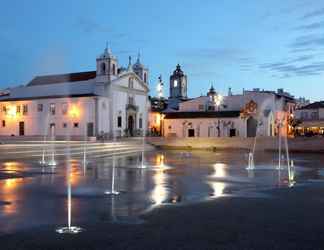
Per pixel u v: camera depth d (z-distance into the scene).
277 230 7.88
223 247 6.73
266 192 13.17
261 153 43.41
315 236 7.45
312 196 12.26
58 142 43.69
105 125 62.38
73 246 6.76
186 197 12.05
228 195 12.48
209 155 38.66
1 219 8.80
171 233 7.61
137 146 49.84
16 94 71.88
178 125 73.62
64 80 68.62
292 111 82.94
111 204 10.74
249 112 68.25
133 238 7.25
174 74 106.94
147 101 73.44
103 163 26.92
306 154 41.53
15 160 27.64
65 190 13.30
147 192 13.10
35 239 7.18
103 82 63.41
